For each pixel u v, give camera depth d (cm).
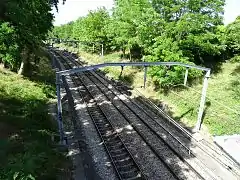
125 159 1309
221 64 2786
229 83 2261
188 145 1511
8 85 1873
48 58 4262
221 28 2619
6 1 945
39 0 1878
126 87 2741
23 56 2278
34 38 1691
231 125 1692
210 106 1942
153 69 2206
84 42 5188
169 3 2195
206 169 1262
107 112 2006
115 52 4588
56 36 9931
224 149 1176
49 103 1955
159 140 1545
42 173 995
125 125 1761
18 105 1627
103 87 2812
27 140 1195
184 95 2181
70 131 1571
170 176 1184
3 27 1145
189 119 1878
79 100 2316
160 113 1994
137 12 2783
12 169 790
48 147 1228
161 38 2161
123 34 2981
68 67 4178
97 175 1159
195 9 2117
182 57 2169
